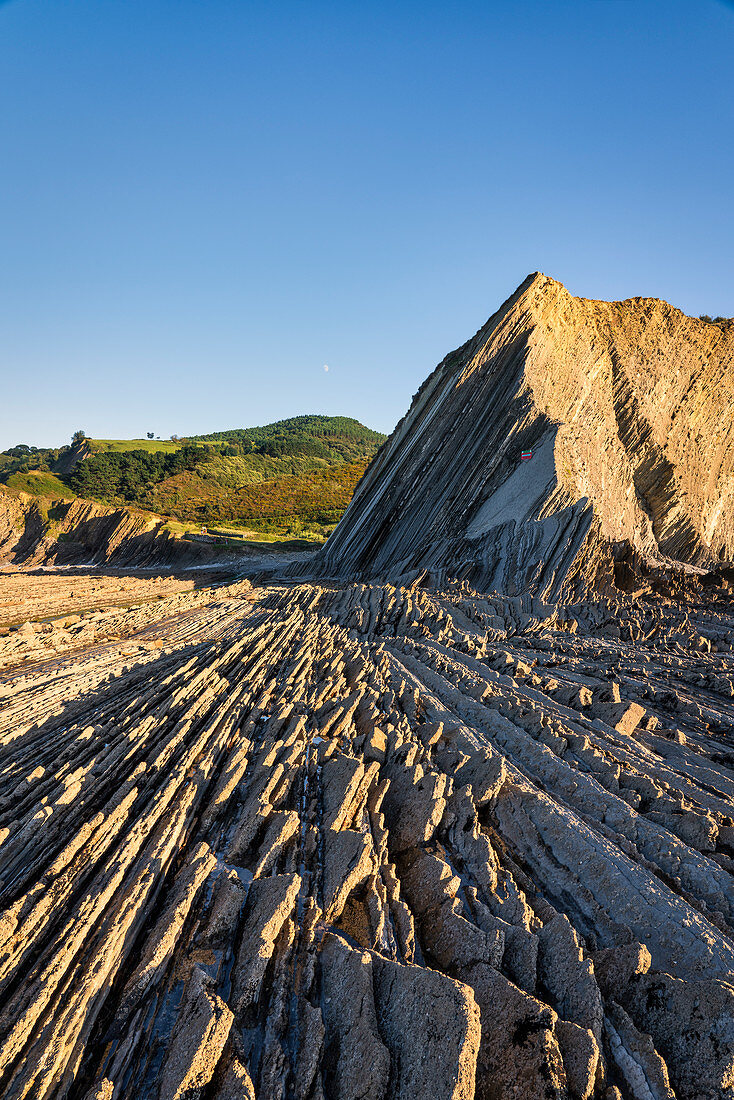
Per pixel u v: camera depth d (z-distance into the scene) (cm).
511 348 4497
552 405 4206
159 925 538
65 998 470
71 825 750
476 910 599
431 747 991
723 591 3069
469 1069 397
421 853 688
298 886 577
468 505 4016
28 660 1916
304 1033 450
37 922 553
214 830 736
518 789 801
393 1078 412
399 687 1287
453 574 3133
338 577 4691
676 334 5300
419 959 544
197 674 1412
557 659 1784
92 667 1673
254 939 516
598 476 4031
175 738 972
